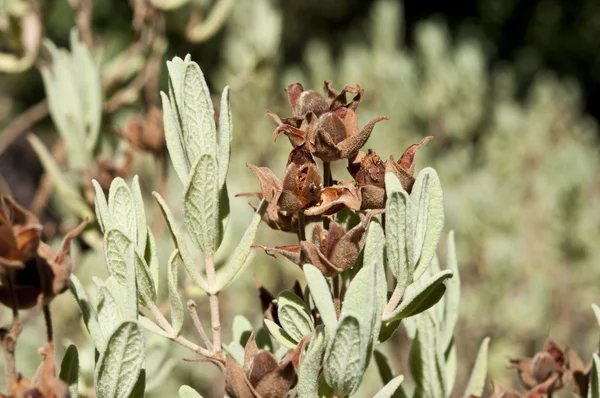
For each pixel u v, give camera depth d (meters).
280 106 1.61
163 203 0.51
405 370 1.23
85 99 0.73
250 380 0.49
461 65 1.82
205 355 0.52
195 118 0.51
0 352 0.92
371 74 1.84
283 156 1.57
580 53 3.46
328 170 0.52
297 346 0.50
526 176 1.80
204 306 1.14
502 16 3.54
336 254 0.50
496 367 1.28
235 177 1.54
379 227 0.50
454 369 0.57
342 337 0.48
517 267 1.45
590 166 1.79
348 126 0.52
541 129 1.89
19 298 0.48
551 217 1.59
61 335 0.98
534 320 1.33
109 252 0.51
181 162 0.52
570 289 1.52
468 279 1.42
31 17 0.88
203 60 1.72
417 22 3.58
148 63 0.90
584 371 0.59
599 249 1.54
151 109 0.71
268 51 1.09
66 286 0.49
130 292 0.49
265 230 1.34
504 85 2.14
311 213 0.51
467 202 1.48
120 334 0.48
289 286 1.33
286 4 3.37
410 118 1.80
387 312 0.50
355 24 3.50
